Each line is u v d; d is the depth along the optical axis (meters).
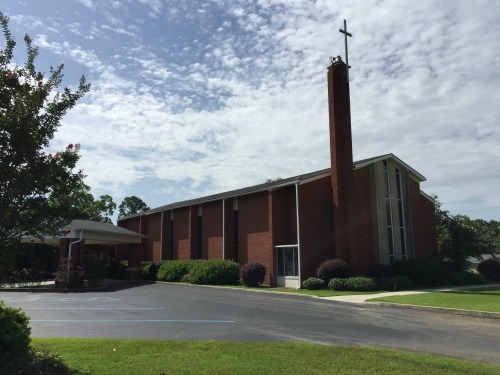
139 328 11.09
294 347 8.33
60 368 6.18
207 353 7.77
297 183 26.30
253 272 25.88
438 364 7.04
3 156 6.41
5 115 6.37
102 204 53.81
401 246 30.38
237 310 14.75
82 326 11.41
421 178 33.00
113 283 29.55
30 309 15.00
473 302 16.03
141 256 41.12
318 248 26.44
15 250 6.59
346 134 27.53
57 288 24.22
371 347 8.59
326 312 14.29
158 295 20.44
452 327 11.41
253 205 29.23
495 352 8.45
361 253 27.50
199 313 14.00
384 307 15.88
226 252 30.42
